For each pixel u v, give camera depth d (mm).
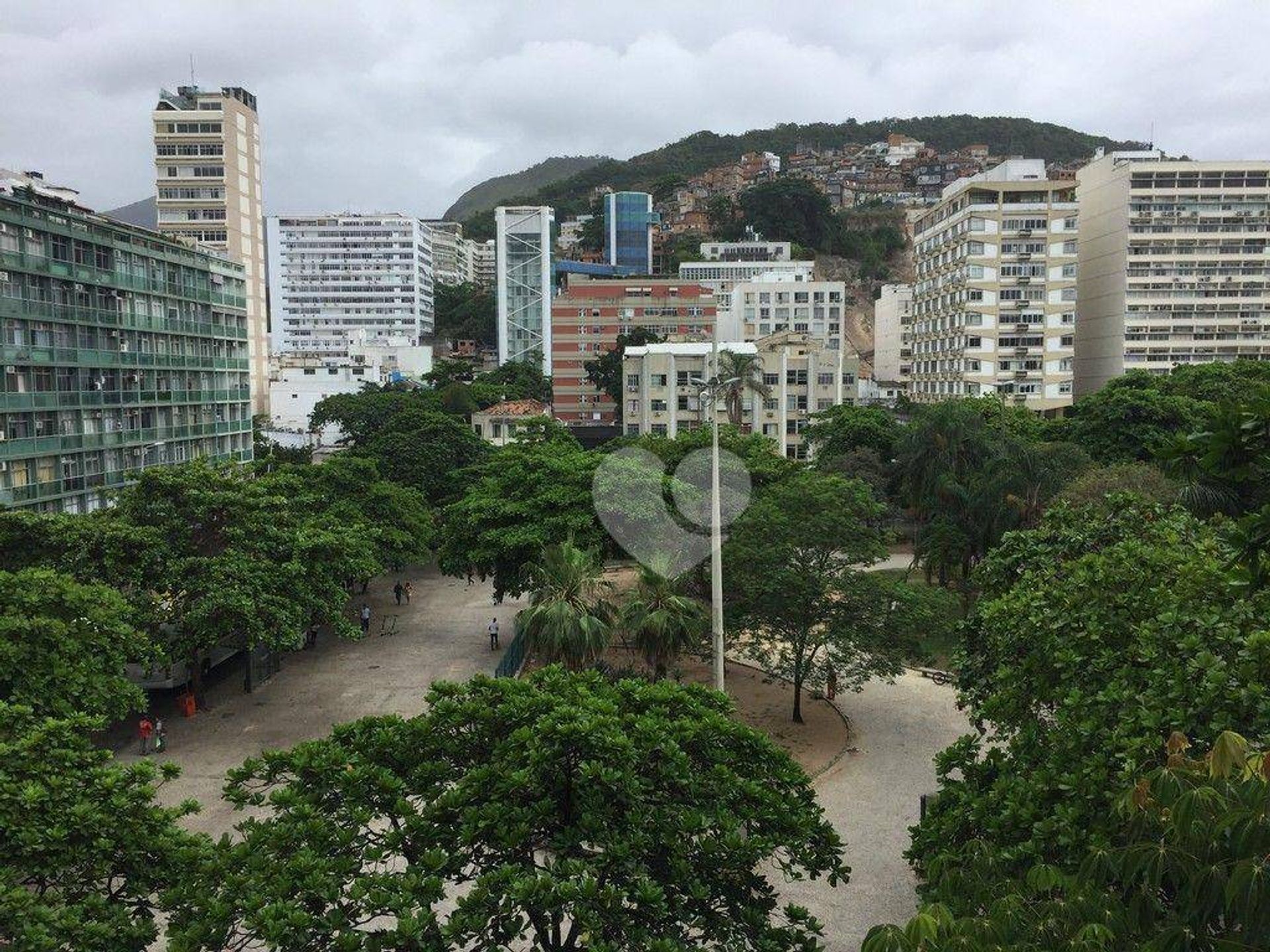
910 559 54906
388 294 179875
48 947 10766
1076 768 12305
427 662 35688
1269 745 10117
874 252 171375
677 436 41375
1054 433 62438
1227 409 9281
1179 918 7965
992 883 10148
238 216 101000
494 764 12055
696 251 170250
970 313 79438
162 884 12859
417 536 44875
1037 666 15867
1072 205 78625
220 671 34281
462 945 10188
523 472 37094
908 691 31812
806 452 76312
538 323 143875
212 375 61750
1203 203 83000
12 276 43156
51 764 13414
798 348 77250
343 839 11266
